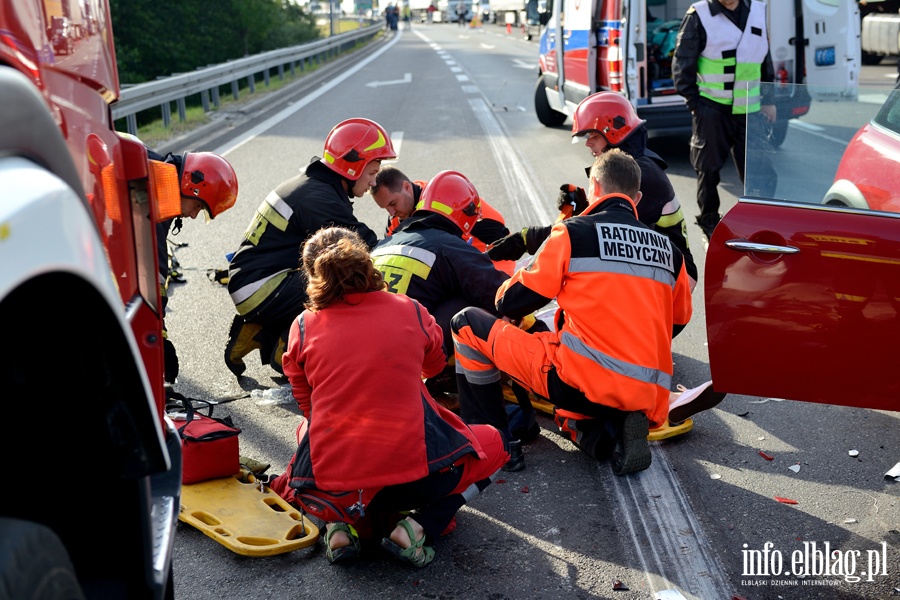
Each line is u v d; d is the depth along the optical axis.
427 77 22.64
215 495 3.49
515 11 51.34
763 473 3.73
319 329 3.06
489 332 3.76
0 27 1.50
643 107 9.78
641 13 9.58
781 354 3.26
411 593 2.98
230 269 4.73
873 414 4.24
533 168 10.17
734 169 9.93
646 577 3.05
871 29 18.69
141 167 2.18
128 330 1.58
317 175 4.70
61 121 1.72
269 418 4.35
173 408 3.92
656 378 3.60
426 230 4.30
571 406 3.65
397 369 2.99
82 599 1.49
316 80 22.67
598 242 3.55
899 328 3.09
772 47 9.12
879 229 3.07
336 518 3.02
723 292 3.27
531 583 3.03
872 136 3.38
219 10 26.28
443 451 3.02
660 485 3.65
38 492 1.74
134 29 24.28
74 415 1.65
